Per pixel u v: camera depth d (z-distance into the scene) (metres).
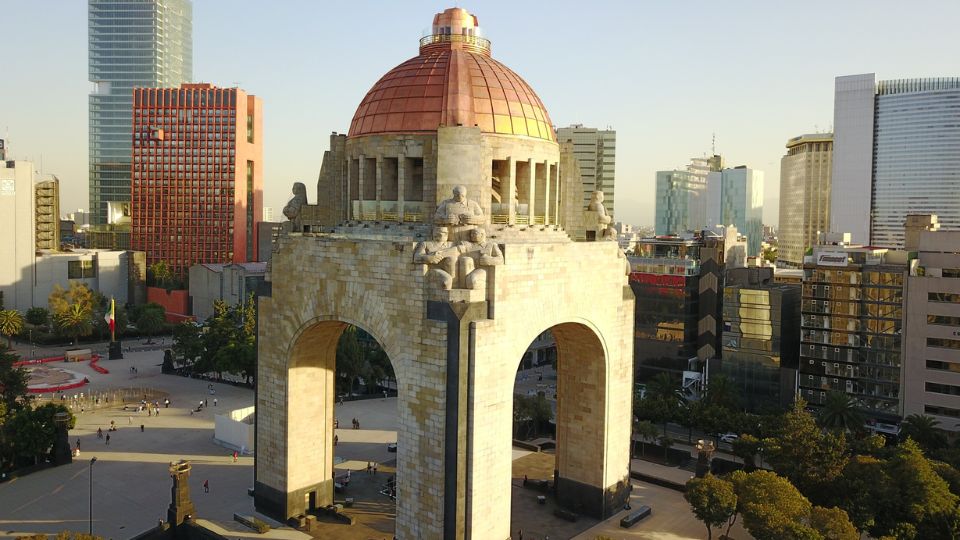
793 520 51.22
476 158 52.75
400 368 48.28
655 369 134.25
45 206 193.88
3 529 57.91
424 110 54.78
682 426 103.81
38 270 177.25
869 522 56.34
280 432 56.88
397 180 56.81
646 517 60.56
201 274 186.50
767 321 116.31
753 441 77.38
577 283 53.94
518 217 57.56
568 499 60.50
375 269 49.47
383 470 71.25
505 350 47.75
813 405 113.00
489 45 62.69
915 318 102.25
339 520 57.50
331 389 59.91
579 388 59.47
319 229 63.06
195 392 113.81
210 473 72.06
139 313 175.50
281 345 56.38
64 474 71.69
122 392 111.19
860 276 108.00
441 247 47.06
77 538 44.91
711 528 58.75
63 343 163.00
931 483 56.84
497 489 47.88
